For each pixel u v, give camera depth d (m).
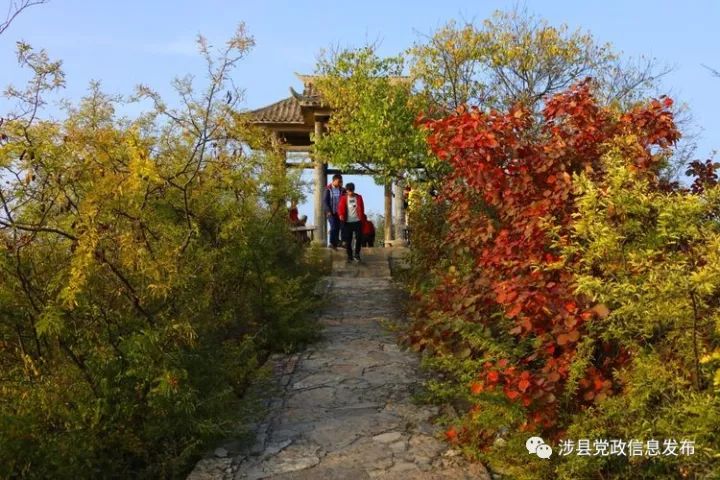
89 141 5.25
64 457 4.23
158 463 4.61
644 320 3.40
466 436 4.72
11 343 4.68
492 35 14.38
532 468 4.01
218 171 6.50
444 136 5.62
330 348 7.98
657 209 3.54
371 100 13.92
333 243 16.08
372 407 5.84
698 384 3.29
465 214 6.64
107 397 4.59
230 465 4.69
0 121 4.64
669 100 5.34
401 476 4.39
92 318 4.76
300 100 16.53
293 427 5.40
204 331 5.51
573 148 5.20
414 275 10.31
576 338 3.71
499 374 4.05
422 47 14.43
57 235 4.95
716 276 3.05
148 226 5.45
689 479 3.38
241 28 6.28
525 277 4.32
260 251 7.73
